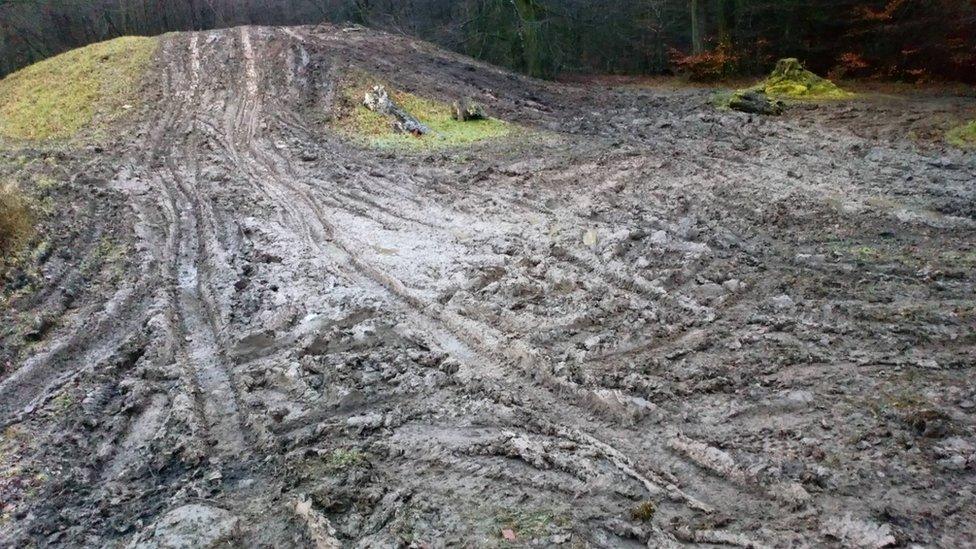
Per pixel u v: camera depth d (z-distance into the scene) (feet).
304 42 67.05
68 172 38.60
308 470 14.48
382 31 80.94
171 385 18.19
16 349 20.20
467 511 13.17
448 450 14.97
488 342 19.33
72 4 81.97
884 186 31.42
